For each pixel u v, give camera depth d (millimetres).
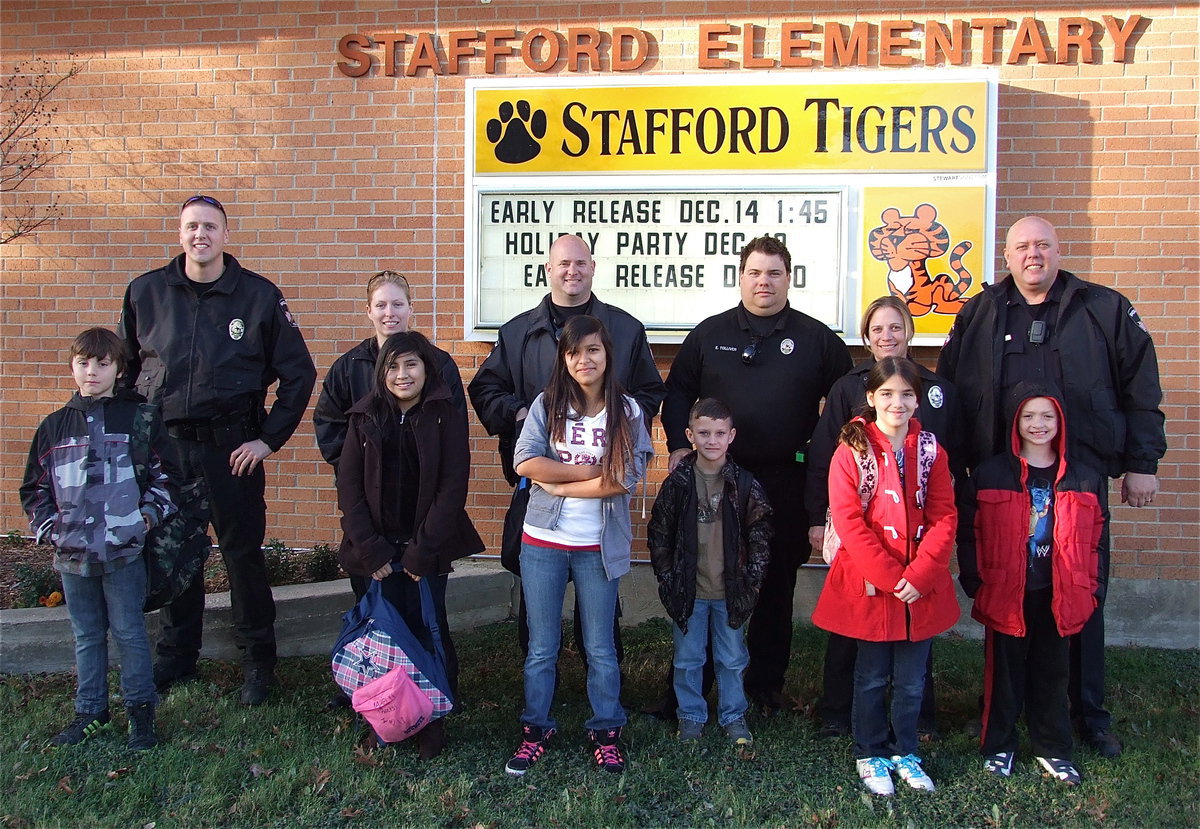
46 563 4984
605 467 3242
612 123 4992
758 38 4973
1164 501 4840
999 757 3346
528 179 5066
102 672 3523
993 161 4738
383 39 5199
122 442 3441
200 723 3664
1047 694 3326
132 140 5410
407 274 5254
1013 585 3260
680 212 4957
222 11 5309
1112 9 4781
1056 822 3035
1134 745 3568
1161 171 4781
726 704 3574
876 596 3270
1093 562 3289
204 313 3838
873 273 4859
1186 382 4805
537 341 3812
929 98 4770
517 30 5105
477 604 5055
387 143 5234
